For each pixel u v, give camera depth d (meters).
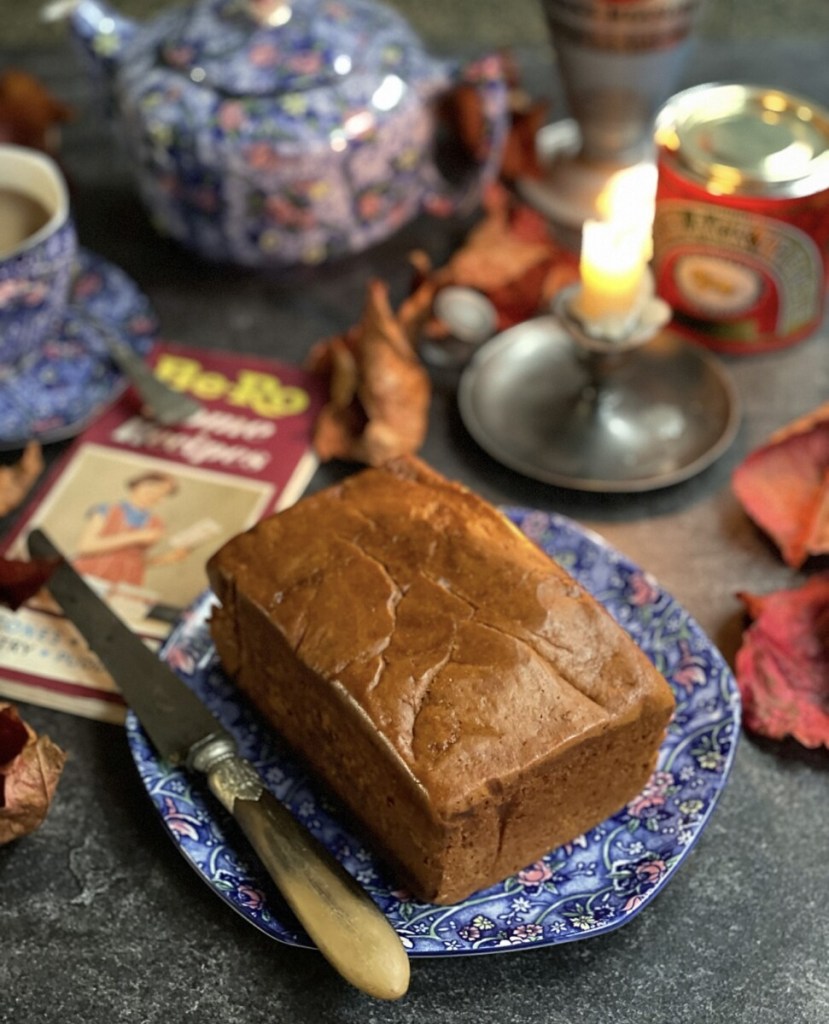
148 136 0.56
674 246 0.55
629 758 0.38
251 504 0.51
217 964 0.38
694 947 0.38
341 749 0.38
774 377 0.56
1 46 0.78
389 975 0.34
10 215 0.55
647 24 0.55
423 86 0.57
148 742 0.41
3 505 0.51
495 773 0.35
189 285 0.62
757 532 0.50
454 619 0.38
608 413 0.53
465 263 0.58
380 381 0.52
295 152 0.54
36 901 0.39
